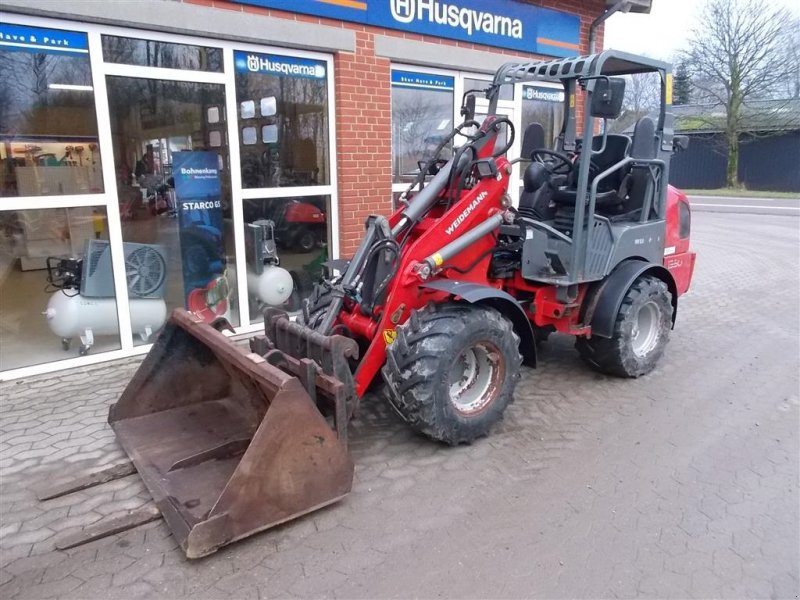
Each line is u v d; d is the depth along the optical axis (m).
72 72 4.85
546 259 4.59
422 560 2.91
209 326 3.80
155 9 5.00
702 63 30.34
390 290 3.92
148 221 5.48
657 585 2.75
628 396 4.84
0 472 3.63
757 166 30.42
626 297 4.94
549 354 5.85
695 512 3.29
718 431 4.24
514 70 4.81
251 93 5.82
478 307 3.98
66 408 4.47
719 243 13.62
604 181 5.13
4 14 4.50
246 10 5.52
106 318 5.34
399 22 6.63
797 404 4.70
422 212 4.22
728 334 6.52
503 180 4.44
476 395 4.06
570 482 3.58
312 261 6.60
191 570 2.83
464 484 3.55
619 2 8.78
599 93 4.12
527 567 2.86
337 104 6.36
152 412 4.07
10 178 4.77
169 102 5.38
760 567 2.87
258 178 6.04
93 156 5.05
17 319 5.05
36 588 2.72
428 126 7.36
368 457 3.87
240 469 2.89
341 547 3.00
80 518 3.20
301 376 3.41
